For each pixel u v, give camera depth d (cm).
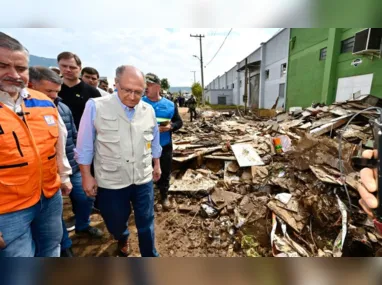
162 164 314
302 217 257
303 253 217
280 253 218
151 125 195
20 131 127
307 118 720
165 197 327
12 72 120
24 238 136
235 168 432
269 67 1703
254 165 417
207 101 3750
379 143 75
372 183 77
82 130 172
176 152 484
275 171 389
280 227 253
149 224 202
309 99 1198
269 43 1680
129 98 165
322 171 309
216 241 254
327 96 1030
